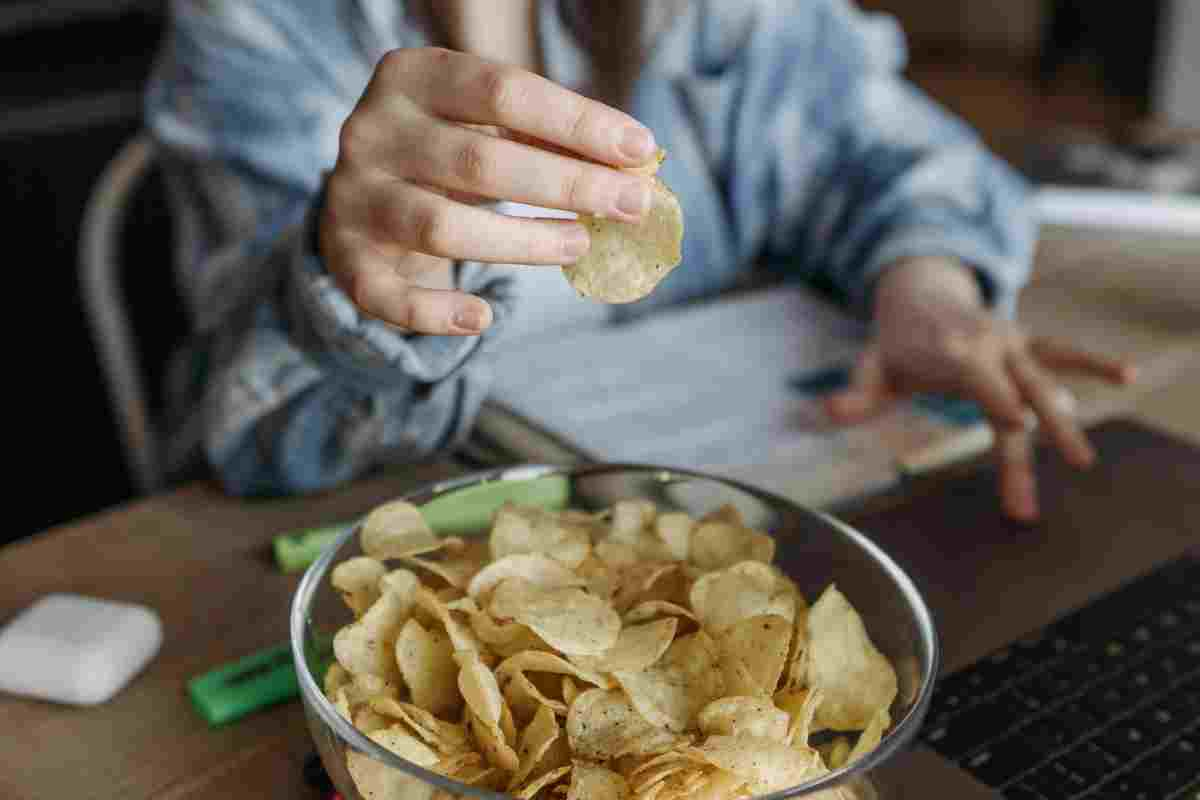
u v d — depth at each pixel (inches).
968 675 26.4
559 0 47.1
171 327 85.0
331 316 29.3
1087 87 144.1
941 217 45.6
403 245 24.8
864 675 22.0
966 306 39.0
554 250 23.0
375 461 33.7
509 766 20.6
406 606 22.9
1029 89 144.6
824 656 22.1
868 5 173.0
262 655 26.9
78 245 81.8
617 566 24.3
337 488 33.2
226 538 31.0
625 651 21.9
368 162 24.8
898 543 30.5
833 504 32.0
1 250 79.6
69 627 26.6
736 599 22.7
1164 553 30.4
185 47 44.1
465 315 25.3
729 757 19.7
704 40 51.1
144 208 81.7
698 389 37.5
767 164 51.7
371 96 24.7
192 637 27.7
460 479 25.4
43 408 82.8
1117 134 64.3
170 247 83.7
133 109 82.8
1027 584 29.2
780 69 51.5
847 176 50.4
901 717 21.3
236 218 42.0
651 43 48.8
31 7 85.2
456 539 24.3
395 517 24.0
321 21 44.6
